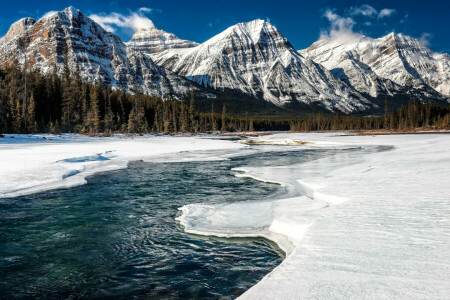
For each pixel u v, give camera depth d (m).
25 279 6.25
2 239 8.41
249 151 37.88
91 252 7.58
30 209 11.38
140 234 8.81
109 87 113.94
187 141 59.09
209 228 8.92
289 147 46.72
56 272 6.54
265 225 8.97
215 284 5.96
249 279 6.14
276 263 6.83
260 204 11.51
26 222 9.89
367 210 8.13
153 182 17.06
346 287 3.98
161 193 14.30
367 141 55.91
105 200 12.91
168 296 5.55
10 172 17.38
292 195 12.94
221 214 10.31
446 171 13.97
